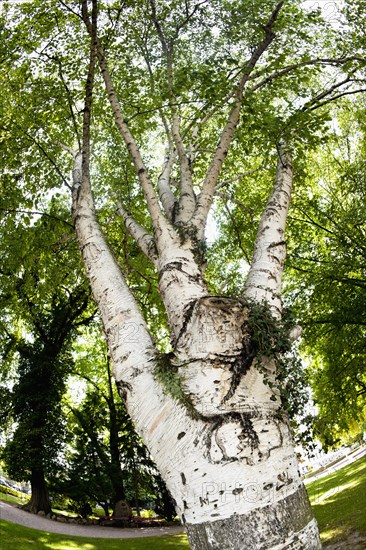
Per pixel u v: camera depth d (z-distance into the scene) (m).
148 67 8.24
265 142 6.32
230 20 6.86
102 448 21.03
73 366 20.89
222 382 3.21
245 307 3.55
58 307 19.56
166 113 8.20
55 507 23.95
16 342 18.91
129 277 11.48
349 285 12.61
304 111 6.19
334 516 11.10
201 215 4.92
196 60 8.18
